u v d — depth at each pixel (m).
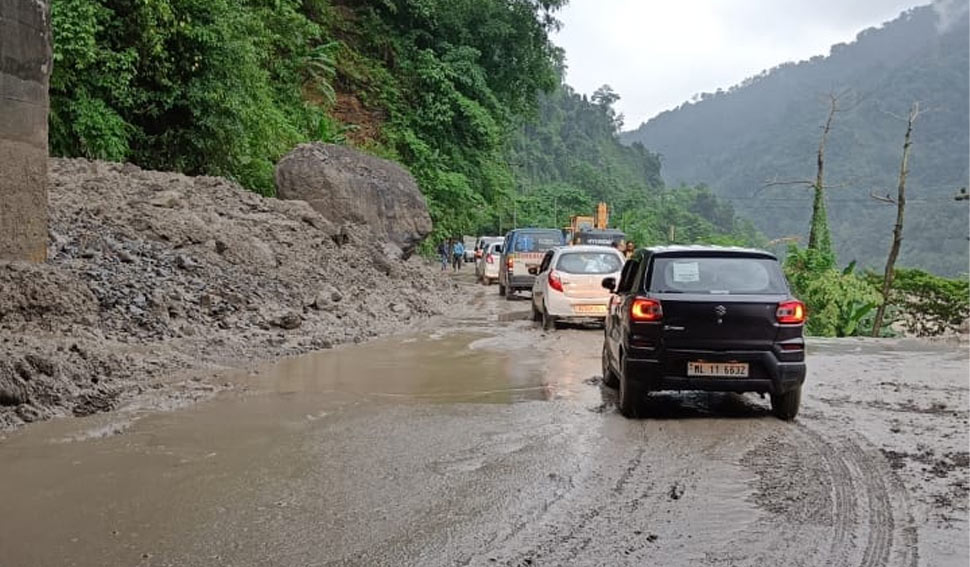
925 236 120.75
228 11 21.42
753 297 8.16
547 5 44.16
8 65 10.32
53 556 4.50
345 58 39.56
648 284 8.38
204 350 10.77
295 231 18.33
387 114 39.88
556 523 5.17
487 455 6.64
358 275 18.64
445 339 13.92
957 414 8.66
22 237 10.67
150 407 7.98
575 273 15.76
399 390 9.23
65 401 7.76
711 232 104.56
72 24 17.28
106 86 18.78
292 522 5.07
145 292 11.85
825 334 26.28
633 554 4.72
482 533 4.98
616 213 102.06
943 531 5.11
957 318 28.56
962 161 173.88
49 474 5.89
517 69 44.91
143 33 19.12
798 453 6.93
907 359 13.77
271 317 13.01
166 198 15.82
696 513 5.40
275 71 31.59
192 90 20.70
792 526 5.18
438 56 42.50
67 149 18.78
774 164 192.00
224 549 4.64
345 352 12.02
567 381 10.16
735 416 8.38
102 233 13.49
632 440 7.29
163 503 5.35
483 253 32.66
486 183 43.41
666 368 8.08
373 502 5.46
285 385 9.29
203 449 6.59
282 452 6.56
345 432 7.25
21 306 9.70
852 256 128.38
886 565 4.60
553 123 141.00
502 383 9.88
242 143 22.34
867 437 7.53
